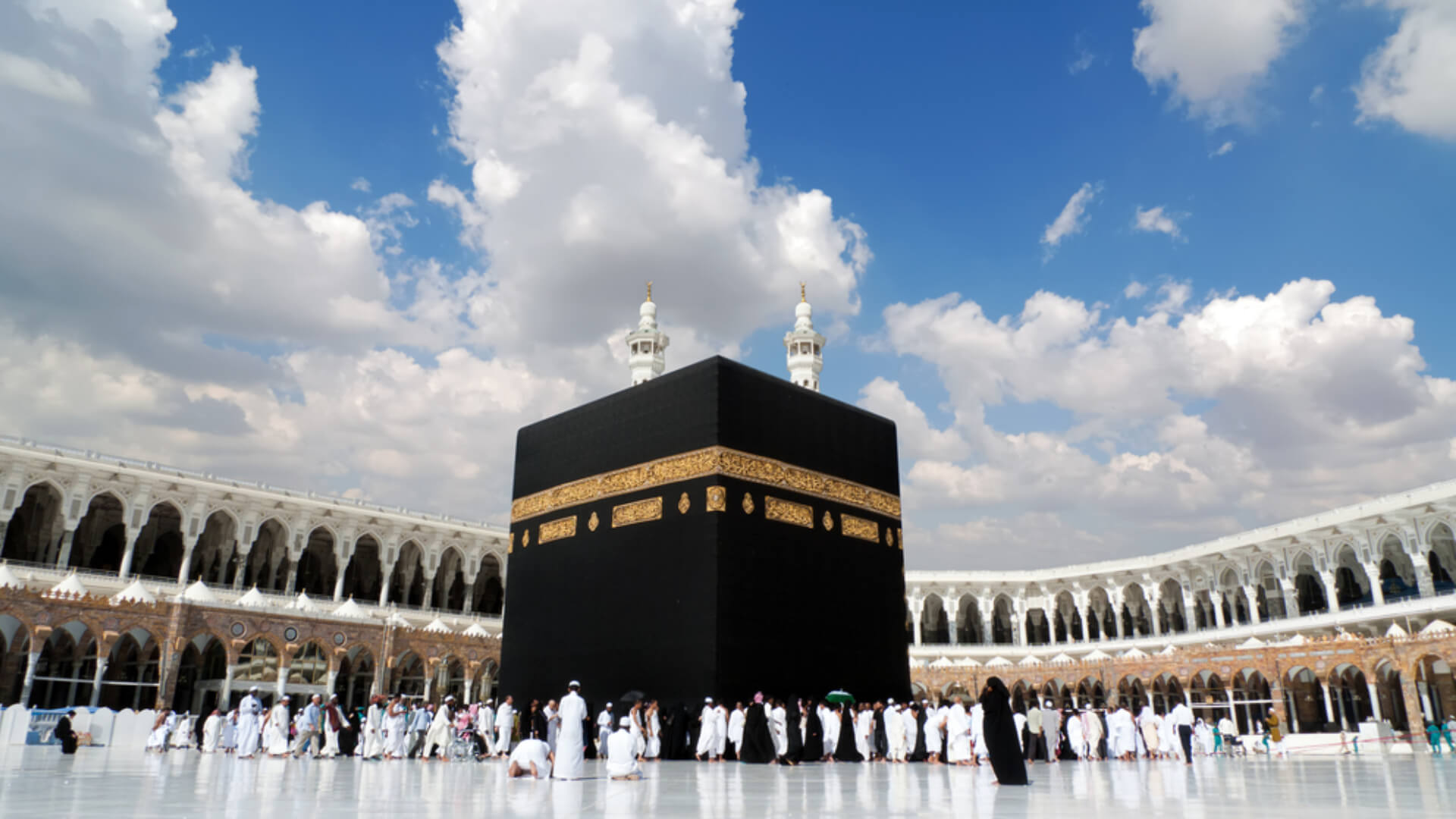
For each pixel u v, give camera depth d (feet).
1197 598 215.51
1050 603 200.95
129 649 140.46
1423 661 115.24
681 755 60.59
